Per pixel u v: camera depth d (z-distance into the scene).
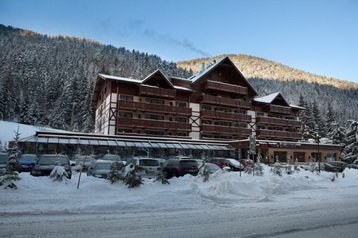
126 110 50.72
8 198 11.14
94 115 86.44
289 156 55.12
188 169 22.58
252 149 22.48
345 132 68.06
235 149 52.56
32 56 135.12
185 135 55.31
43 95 101.06
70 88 94.25
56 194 12.52
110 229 7.79
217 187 14.88
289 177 21.02
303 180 21.38
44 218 8.88
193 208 11.43
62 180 15.06
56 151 40.53
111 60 161.12
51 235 7.08
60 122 86.25
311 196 16.20
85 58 156.50
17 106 86.19
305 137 83.12
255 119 64.62
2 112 80.12
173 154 47.19
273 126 66.69
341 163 43.62
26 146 38.84
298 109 71.56
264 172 27.28
